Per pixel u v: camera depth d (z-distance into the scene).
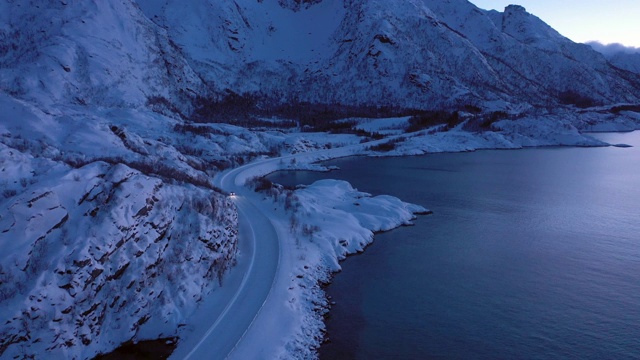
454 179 96.12
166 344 28.00
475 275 43.06
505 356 29.69
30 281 25.12
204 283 33.56
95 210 30.94
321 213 56.94
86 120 65.50
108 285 28.64
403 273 43.28
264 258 40.56
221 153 105.12
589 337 32.03
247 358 26.44
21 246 26.09
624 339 31.77
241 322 29.64
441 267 45.06
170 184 41.03
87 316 26.50
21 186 30.48
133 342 27.98
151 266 31.16
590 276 43.00
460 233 56.47
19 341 23.11
